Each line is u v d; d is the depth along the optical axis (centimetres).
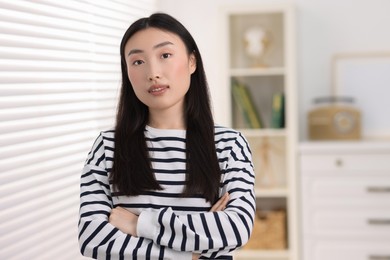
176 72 142
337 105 389
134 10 343
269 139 405
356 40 401
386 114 400
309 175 371
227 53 383
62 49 247
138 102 150
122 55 148
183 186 142
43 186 233
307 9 403
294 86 377
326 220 370
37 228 228
